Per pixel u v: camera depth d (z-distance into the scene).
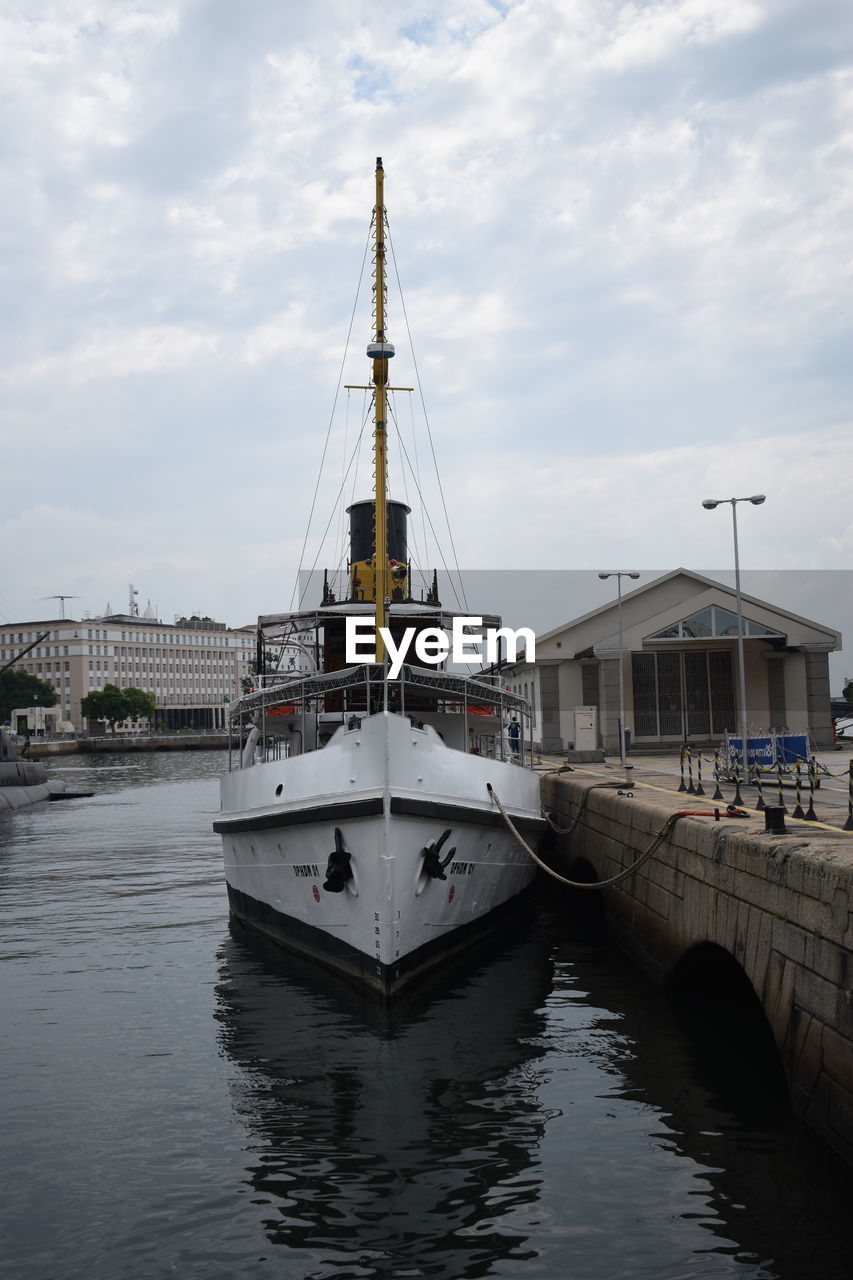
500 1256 8.70
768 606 41.38
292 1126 11.46
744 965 12.52
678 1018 15.35
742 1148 10.54
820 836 12.68
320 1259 8.70
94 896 29.00
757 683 42.97
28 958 20.55
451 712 20.98
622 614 42.69
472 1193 9.81
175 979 18.38
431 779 17.11
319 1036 14.69
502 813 18.69
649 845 17.66
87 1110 12.02
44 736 162.75
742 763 25.81
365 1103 12.09
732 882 13.05
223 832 22.31
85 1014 16.16
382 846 15.91
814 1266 8.41
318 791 17.33
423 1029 14.91
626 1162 10.34
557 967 18.84
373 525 22.61
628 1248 8.77
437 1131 11.24
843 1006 9.70
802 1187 9.66
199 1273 8.52
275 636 23.12
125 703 170.38
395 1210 9.52
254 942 21.52
